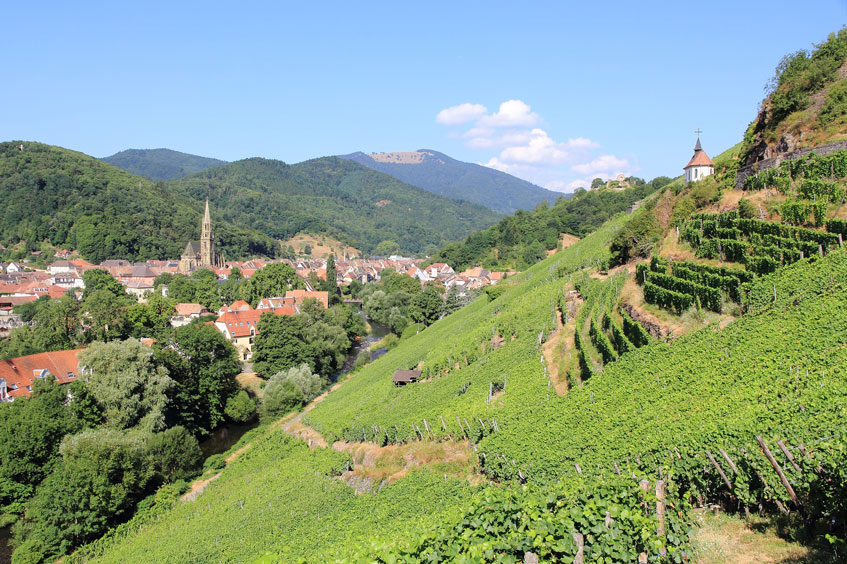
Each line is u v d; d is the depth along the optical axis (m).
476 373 57.84
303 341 95.12
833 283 34.69
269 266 164.38
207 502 53.84
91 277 144.88
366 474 49.44
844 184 43.81
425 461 45.94
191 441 62.50
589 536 17.17
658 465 25.05
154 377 63.84
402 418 54.91
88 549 47.41
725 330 36.78
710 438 24.41
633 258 65.06
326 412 71.62
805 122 55.12
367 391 72.88
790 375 28.52
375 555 18.66
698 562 17.52
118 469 52.69
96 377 60.91
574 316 59.62
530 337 59.34
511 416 42.69
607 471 26.48
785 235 43.53
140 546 47.19
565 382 46.34
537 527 17.25
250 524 46.00
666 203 68.12
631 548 17.11
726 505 21.95
